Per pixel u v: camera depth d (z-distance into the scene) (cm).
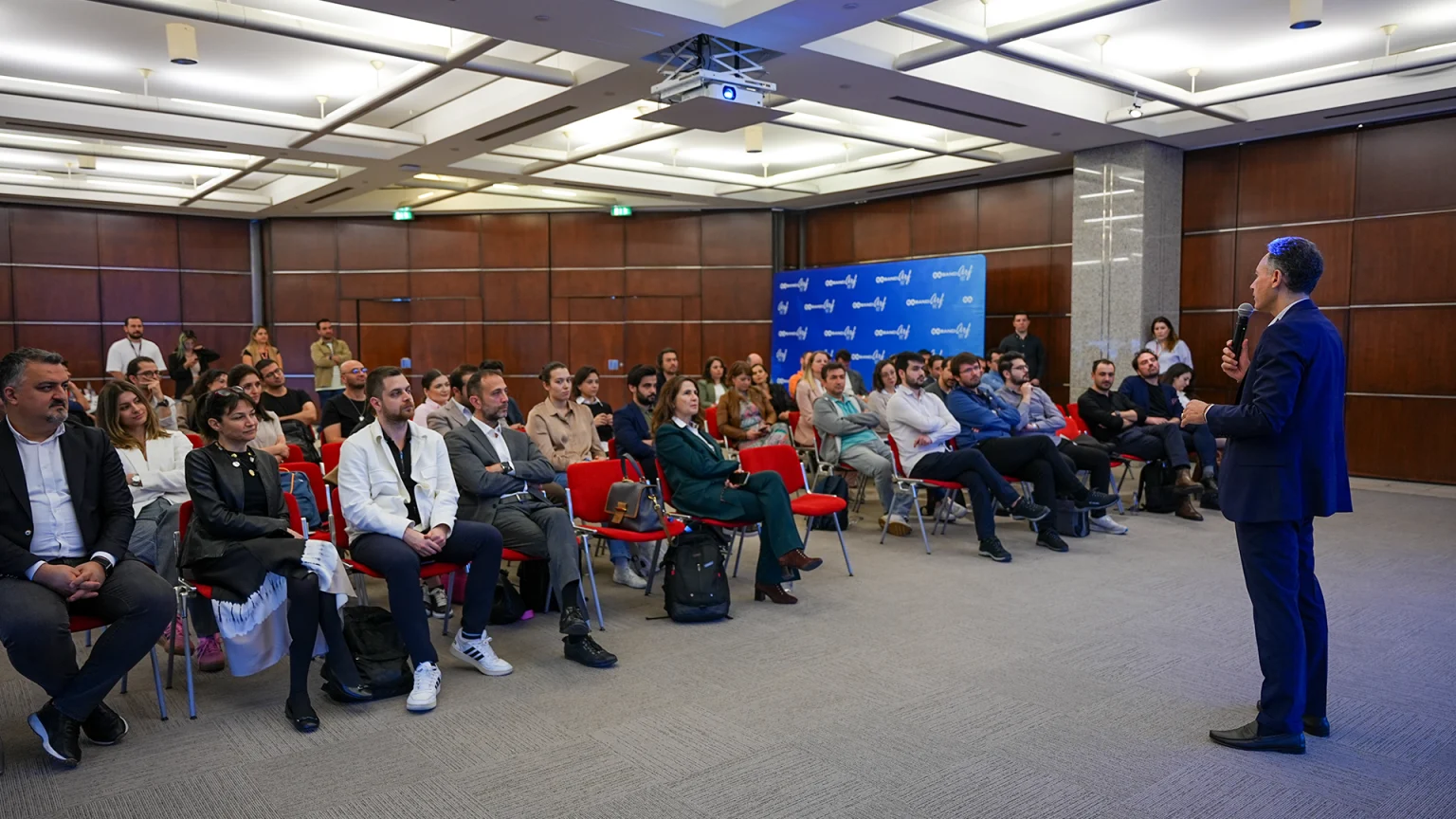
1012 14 702
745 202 1309
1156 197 963
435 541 368
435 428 542
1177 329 1000
